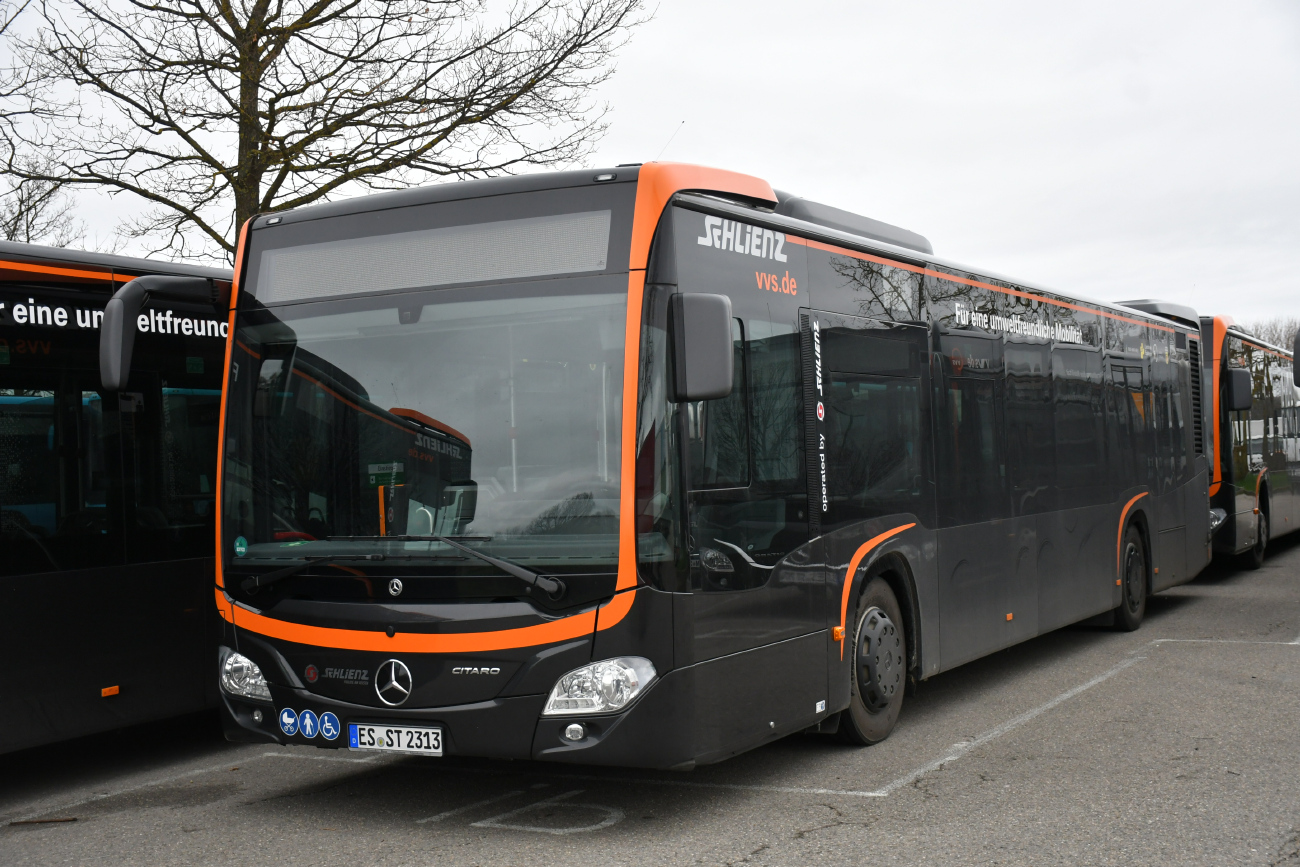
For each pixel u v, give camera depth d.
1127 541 11.42
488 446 5.43
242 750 7.79
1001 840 5.22
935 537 7.76
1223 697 8.20
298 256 6.03
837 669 6.54
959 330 8.30
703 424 5.51
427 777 6.67
